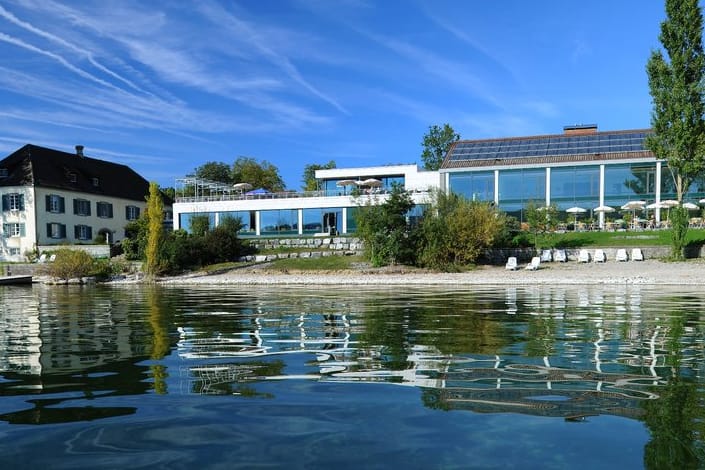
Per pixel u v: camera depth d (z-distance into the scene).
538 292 15.41
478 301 12.34
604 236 31.73
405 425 3.14
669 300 12.01
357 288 19.14
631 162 34.69
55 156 48.47
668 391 3.82
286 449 2.80
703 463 2.51
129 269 32.53
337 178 46.19
